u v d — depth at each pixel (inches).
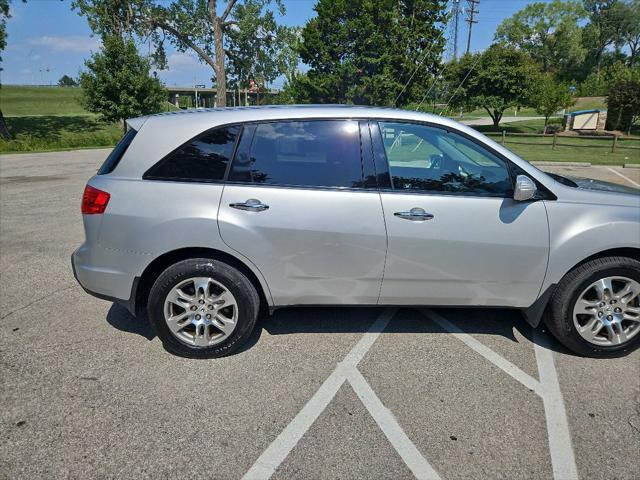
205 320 124.4
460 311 156.9
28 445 92.5
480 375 118.6
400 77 1174.3
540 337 139.1
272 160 120.2
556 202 121.6
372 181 120.1
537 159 697.0
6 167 595.5
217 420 100.9
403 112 125.7
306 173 120.0
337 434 97.0
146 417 101.6
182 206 118.0
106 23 1194.6
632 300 125.5
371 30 1162.6
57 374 117.1
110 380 115.0
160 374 118.0
